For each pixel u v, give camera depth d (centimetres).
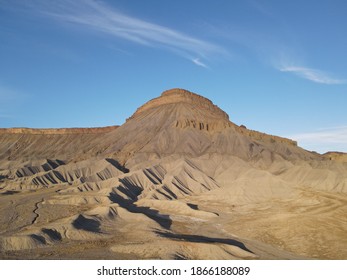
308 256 5475
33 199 10756
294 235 6347
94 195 10556
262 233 6706
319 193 9931
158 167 13562
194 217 8612
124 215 8075
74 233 6494
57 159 18462
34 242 5919
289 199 9731
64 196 10675
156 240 6062
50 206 9725
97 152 18962
